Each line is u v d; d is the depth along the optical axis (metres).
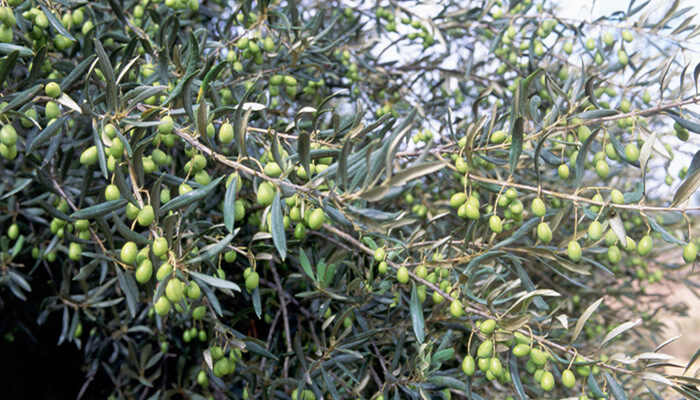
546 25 1.17
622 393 0.80
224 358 0.92
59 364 1.49
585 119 0.88
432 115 1.36
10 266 1.18
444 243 0.95
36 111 0.84
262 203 0.75
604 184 1.58
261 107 0.79
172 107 0.79
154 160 0.81
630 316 1.80
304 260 0.91
